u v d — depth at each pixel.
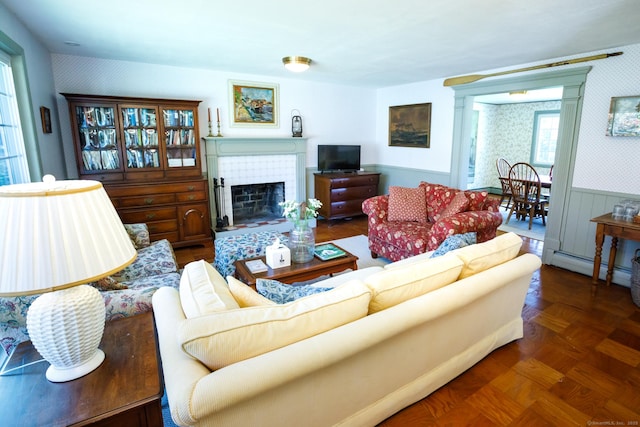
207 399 0.96
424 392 1.78
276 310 1.23
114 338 1.33
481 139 8.14
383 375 1.54
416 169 5.54
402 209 3.92
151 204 4.09
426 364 1.74
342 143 5.95
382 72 4.53
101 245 1.04
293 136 5.33
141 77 4.16
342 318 1.33
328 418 1.39
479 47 3.22
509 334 2.26
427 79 5.08
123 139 3.93
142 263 2.62
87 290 1.14
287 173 5.40
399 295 1.55
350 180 5.56
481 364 2.11
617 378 1.99
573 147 3.55
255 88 4.94
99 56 3.79
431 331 1.68
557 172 3.69
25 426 0.93
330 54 3.54
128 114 3.96
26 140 2.69
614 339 2.38
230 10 2.33
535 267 2.09
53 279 0.95
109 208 1.12
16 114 2.61
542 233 4.96
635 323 2.58
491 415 1.72
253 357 1.12
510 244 2.09
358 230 5.21
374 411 1.56
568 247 3.69
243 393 1.01
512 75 4.03
